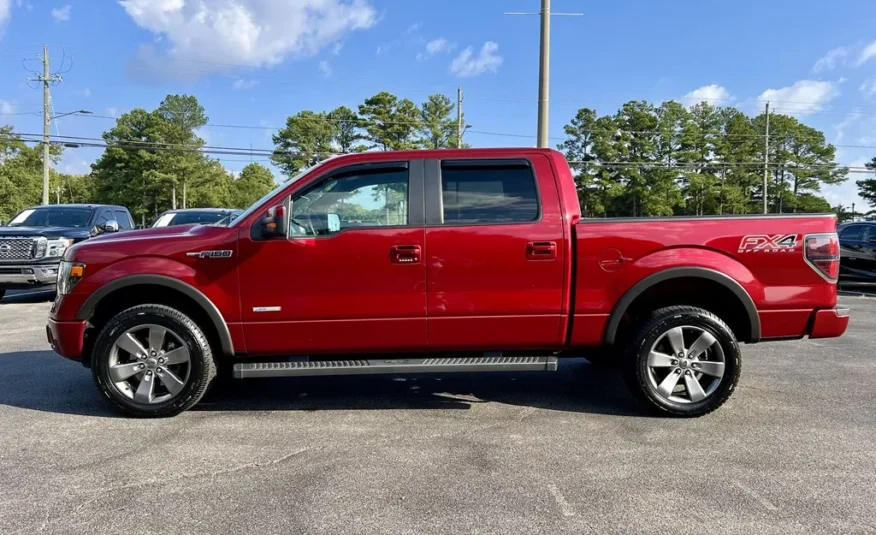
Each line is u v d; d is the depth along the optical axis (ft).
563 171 14.24
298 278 13.73
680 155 175.11
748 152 192.54
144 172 231.30
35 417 14.29
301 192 14.07
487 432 13.28
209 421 14.08
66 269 14.11
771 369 18.86
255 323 13.84
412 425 13.79
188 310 14.51
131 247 13.94
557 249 13.85
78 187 317.63
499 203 14.07
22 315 30.86
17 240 33.17
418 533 8.84
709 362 14.01
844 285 45.24
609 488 10.33
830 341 23.66
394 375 18.78
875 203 177.37
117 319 13.88
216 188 261.44
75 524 9.14
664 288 14.73
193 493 10.19
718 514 9.40
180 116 260.21
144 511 9.55
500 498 9.96
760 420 13.98
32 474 10.98
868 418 14.10
